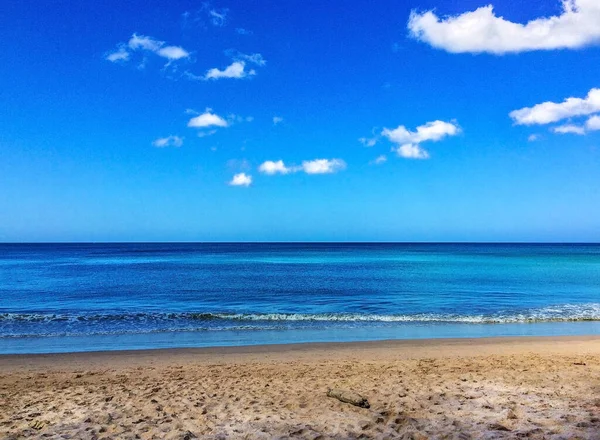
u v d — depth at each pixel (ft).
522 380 29.48
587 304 82.23
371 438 19.11
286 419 21.93
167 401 25.61
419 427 20.18
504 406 23.07
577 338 51.72
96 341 51.60
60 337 54.03
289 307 79.71
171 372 35.24
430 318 67.31
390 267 191.11
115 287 112.98
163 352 44.62
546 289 105.60
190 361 40.55
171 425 21.17
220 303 85.05
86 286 115.75
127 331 57.77
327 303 84.28
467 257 294.66
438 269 176.35
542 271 163.63
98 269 180.24
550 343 48.42
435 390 27.04
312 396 26.20
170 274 154.51
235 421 21.75
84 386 30.35
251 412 23.20
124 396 27.07
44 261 245.86
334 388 25.99
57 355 43.21
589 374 31.30
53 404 25.35
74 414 23.20
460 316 69.00
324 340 52.06
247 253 374.63
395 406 23.76
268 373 34.24
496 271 164.55
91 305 83.15
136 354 43.68
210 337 53.98
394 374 32.73
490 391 26.45
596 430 18.81
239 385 29.86
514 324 63.52
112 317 68.13
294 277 141.18
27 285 118.62
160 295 97.04
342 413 22.71
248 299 90.17
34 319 66.85
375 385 28.84
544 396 25.02
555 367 34.17
